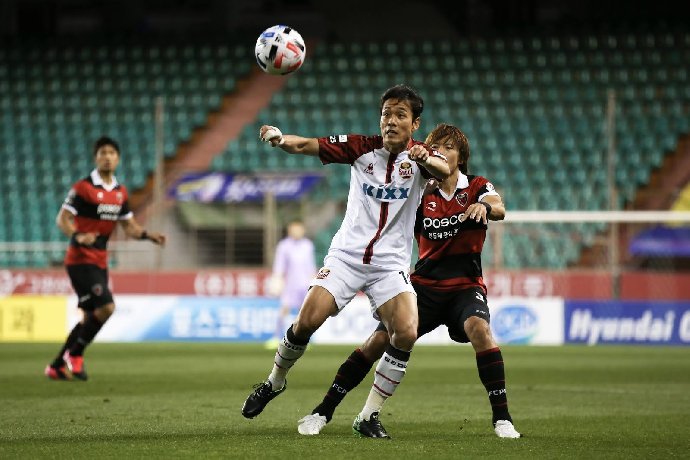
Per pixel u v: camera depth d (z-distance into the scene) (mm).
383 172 23422
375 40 114438
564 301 72250
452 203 25234
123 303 74562
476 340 24734
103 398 34906
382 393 24219
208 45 110125
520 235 84312
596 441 24125
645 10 113562
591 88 100125
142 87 105438
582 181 89500
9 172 95500
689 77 100625
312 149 23297
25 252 86875
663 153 91938
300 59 23531
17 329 74938
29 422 27438
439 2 114562
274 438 23938
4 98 104875
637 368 51656
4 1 118250
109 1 121125
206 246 82062
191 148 98562
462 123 97062
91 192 40750
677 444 23672
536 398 36469
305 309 23391
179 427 26375
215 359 56219
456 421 28750
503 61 104250
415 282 25703
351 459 20312
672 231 81875
